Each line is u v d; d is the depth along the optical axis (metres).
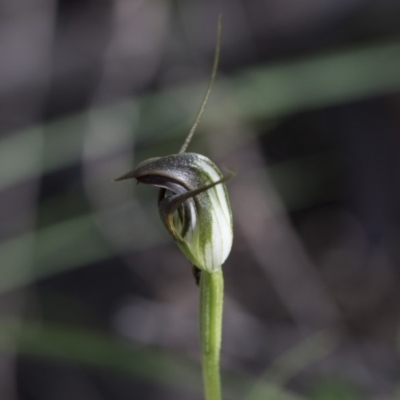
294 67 0.44
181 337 0.44
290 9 0.50
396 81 0.41
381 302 0.45
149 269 0.47
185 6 0.51
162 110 0.46
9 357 0.41
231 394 0.36
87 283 0.45
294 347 0.43
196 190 0.26
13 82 0.47
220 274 0.26
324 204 0.50
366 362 0.42
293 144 0.50
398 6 0.47
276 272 0.47
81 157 0.43
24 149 0.40
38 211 0.44
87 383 0.41
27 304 0.43
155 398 0.40
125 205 0.45
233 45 0.50
